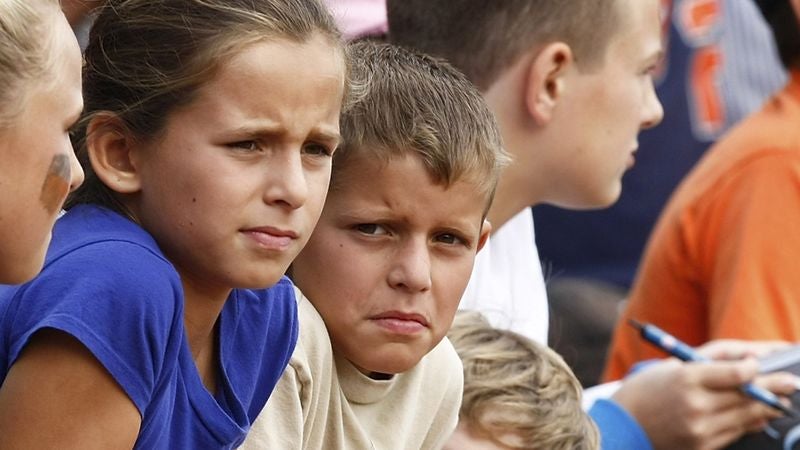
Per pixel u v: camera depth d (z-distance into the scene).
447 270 8.25
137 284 6.62
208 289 7.17
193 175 6.85
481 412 9.94
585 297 18.62
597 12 12.12
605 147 12.42
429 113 8.09
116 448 6.62
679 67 20.59
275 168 6.89
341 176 8.10
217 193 6.83
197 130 6.85
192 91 6.82
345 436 8.49
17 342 6.62
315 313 8.24
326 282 8.20
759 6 15.98
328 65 6.98
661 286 15.65
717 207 15.20
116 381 6.55
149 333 6.63
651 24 12.56
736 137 15.48
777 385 12.82
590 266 21.00
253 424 7.91
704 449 12.78
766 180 14.98
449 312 8.30
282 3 6.96
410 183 8.03
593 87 12.30
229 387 7.41
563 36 12.12
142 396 6.64
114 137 7.01
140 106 6.92
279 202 6.88
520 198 12.38
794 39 15.62
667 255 15.56
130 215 7.06
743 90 20.58
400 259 8.13
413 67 8.38
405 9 12.52
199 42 6.82
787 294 14.72
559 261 21.08
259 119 6.83
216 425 7.23
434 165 8.01
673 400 12.79
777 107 15.49
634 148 12.70
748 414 12.83
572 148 12.33
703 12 20.55
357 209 8.09
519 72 12.19
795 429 12.67
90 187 7.18
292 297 7.83
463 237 8.24
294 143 6.92
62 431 6.54
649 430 12.84
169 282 6.75
